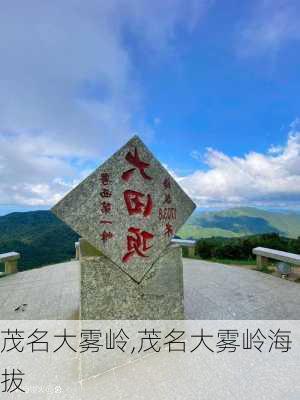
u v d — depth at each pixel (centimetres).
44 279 634
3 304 487
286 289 546
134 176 334
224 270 691
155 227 344
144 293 331
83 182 304
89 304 304
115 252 317
